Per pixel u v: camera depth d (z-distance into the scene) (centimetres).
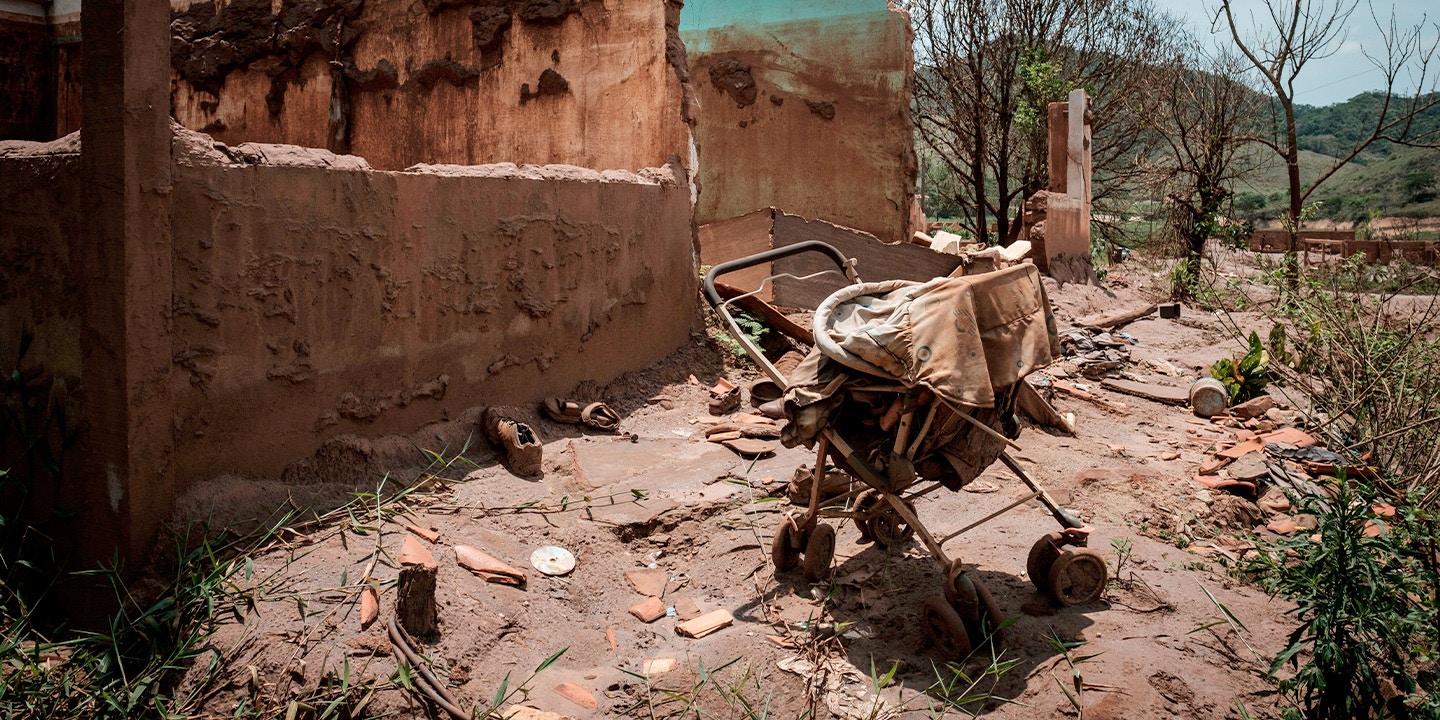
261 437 472
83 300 410
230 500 446
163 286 414
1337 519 396
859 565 471
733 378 800
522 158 902
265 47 1061
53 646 380
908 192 1188
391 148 995
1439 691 380
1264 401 780
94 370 409
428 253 561
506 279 623
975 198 2152
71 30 1197
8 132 1193
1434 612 396
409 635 373
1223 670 393
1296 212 1794
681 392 755
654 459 607
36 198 427
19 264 437
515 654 391
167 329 418
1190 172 1748
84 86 399
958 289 384
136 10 390
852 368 400
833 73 1196
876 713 357
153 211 406
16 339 444
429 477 520
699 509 523
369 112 1005
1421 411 706
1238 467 621
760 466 598
